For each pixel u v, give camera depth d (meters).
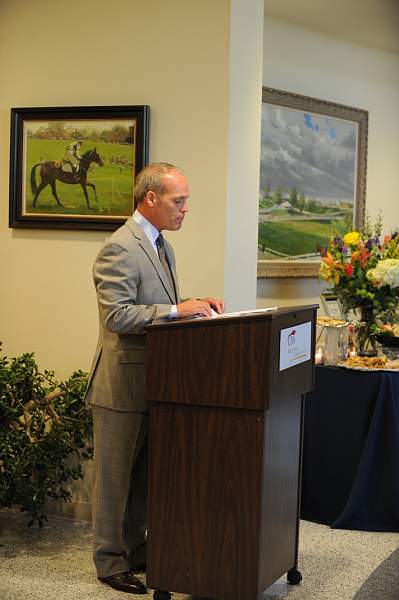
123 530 3.55
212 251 4.19
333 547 4.06
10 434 3.97
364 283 4.75
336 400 4.39
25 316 4.52
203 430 3.15
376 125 6.84
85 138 4.32
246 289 4.38
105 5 4.30
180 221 3.45
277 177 5.89
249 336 3.03
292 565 3.50
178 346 3.15
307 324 3.39
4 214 4.52
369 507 4.32
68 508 4.41
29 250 4.49
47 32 4.40
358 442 4.34
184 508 3.20
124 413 3.43
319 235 6.26
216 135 4.15
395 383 4.26
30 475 4.02
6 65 4.48
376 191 6.91
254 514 3.09
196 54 4.16
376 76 6.80
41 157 4.40
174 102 4.21
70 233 4.41
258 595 3.12
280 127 5.88
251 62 4.32
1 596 3.40
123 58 4.28
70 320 4.44
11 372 4.11
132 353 3.40
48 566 3.74
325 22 6.05
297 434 3.43
